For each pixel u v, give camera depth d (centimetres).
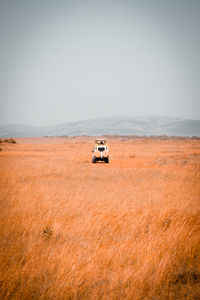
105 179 3822
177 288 866
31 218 1584
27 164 5641
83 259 1026
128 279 880
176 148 16212
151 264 957
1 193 2523
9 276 886
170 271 936
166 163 6319
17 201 2133
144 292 827
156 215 1641
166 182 3441
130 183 3394
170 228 1339
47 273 928
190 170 4775
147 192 2672
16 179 3594
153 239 1203
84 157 8131
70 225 1488
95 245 1197
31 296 811
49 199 2208
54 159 7238
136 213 1736
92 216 1694
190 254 1060
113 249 1102
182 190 2781
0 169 4509
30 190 2711
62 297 800
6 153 10106
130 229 1405
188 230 1305
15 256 1059
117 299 796
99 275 923
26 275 901
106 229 1434
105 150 6394
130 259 1028
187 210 1839
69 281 841
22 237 1294
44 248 1154
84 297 809
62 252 1055
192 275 937
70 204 2017
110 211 1794
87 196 2353
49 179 3678
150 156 8944
